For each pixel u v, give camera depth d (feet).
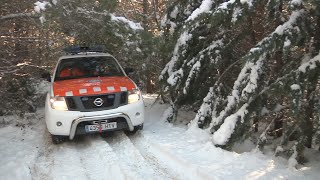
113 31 30.32
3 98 32.63
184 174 18.39
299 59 21.25
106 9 29.73
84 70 27.32
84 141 24.75
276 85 20.42
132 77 36.96
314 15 20.25
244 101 22.15
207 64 27.37
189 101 30.12
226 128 22.22
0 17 27.99
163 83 30.22
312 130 20.80
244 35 26.37
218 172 17.98
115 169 19.19
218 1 23.13
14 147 23.71
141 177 18.01
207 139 23.67
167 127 27.66
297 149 20.35
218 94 26.73
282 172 18.49
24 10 30.68
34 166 20.25
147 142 23.88
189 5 29.66
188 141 23.53
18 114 33.78
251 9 20.92
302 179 17.80
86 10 29.07
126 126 23.95
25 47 33.22
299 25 19.90
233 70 27.48
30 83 36.06
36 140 25.41
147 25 35.76
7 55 31.76
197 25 25.53
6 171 19.30
